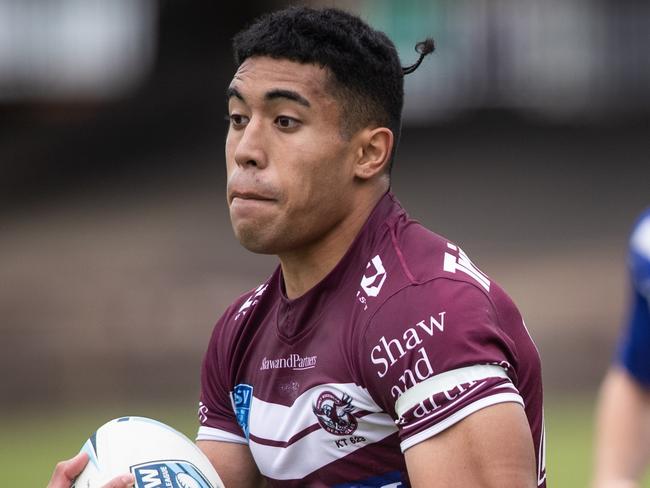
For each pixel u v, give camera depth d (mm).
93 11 82500
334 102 9930
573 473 30438
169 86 80250
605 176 69750
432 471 9172
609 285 55000
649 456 13680
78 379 50688
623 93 79625
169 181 71625
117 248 62062
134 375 50594
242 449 11258
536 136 75312
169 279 57062
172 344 51594
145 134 77250
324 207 10016
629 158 72000
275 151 9914
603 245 60875
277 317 10398
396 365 9383
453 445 9156
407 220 10375
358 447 9789
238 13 79375
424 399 9234
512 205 66312
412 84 78625
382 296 9680
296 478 10172
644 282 13383
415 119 77812
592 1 80188
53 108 82188
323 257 10203
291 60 9906
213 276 57438
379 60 10141
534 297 54156
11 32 81875
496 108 78688
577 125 76812
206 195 69312
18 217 68438
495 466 9039
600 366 49594
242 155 9930
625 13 79812
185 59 80875
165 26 80438
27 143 78625
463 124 77250
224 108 78250
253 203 9945
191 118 78312
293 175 9875
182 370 50719
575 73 80250
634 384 13664
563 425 38625
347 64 9938
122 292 55719
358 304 9797
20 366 50875
